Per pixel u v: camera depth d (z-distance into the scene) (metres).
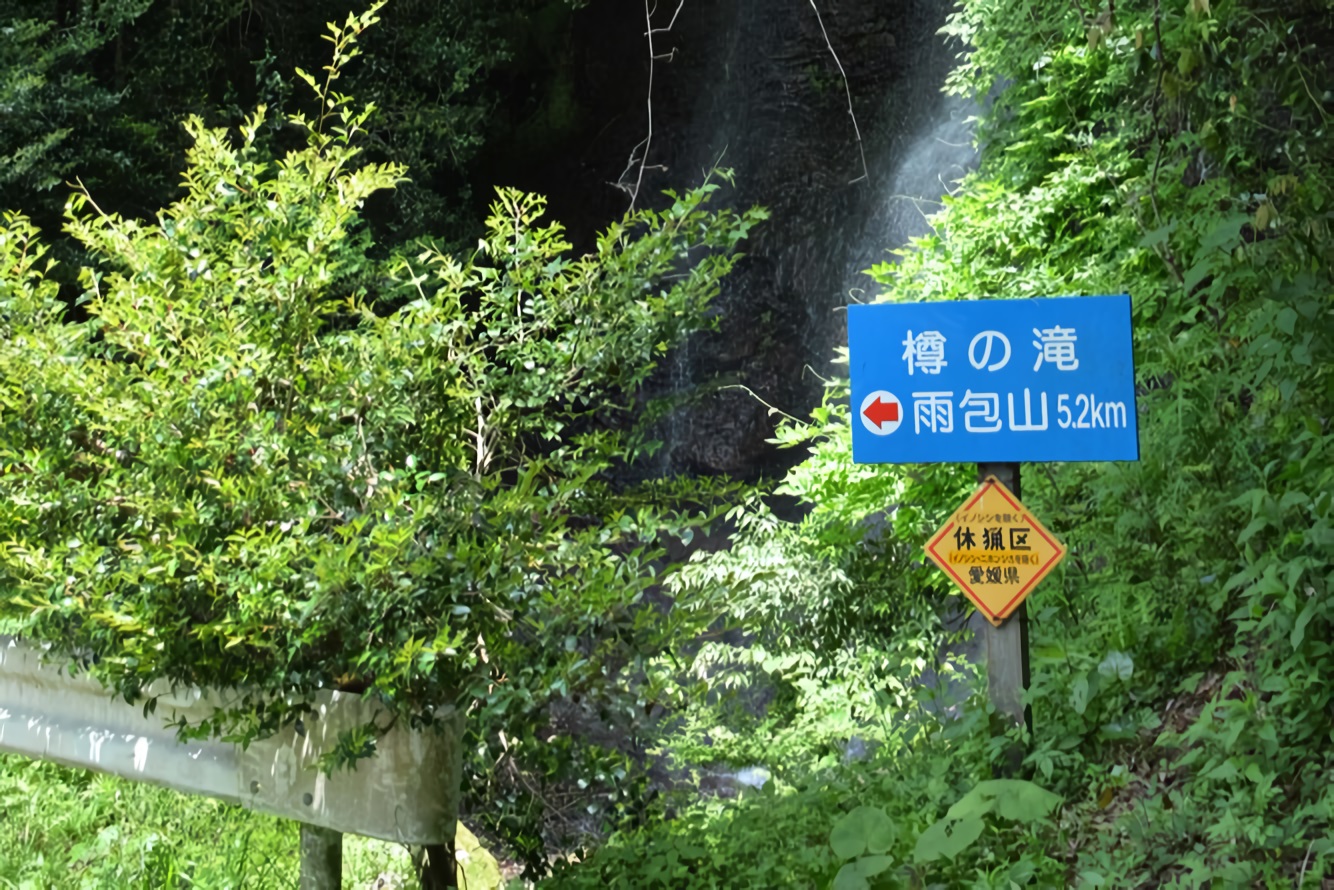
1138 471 4.65
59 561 3.61
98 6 11.05
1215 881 2.80
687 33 15.14
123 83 11.55
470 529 3.56
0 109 9.64
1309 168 4.11
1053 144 6.73
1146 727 3.69
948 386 3.60
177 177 11.41
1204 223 5.04
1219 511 4.16
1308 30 5.54
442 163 14.33
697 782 5.23
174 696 4.09
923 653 5.29
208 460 3.59
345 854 4.94
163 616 3.48
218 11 12.14
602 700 3.40
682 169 15.29
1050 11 6.70
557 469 4.34
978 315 3.57
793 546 5.50
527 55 15.38
